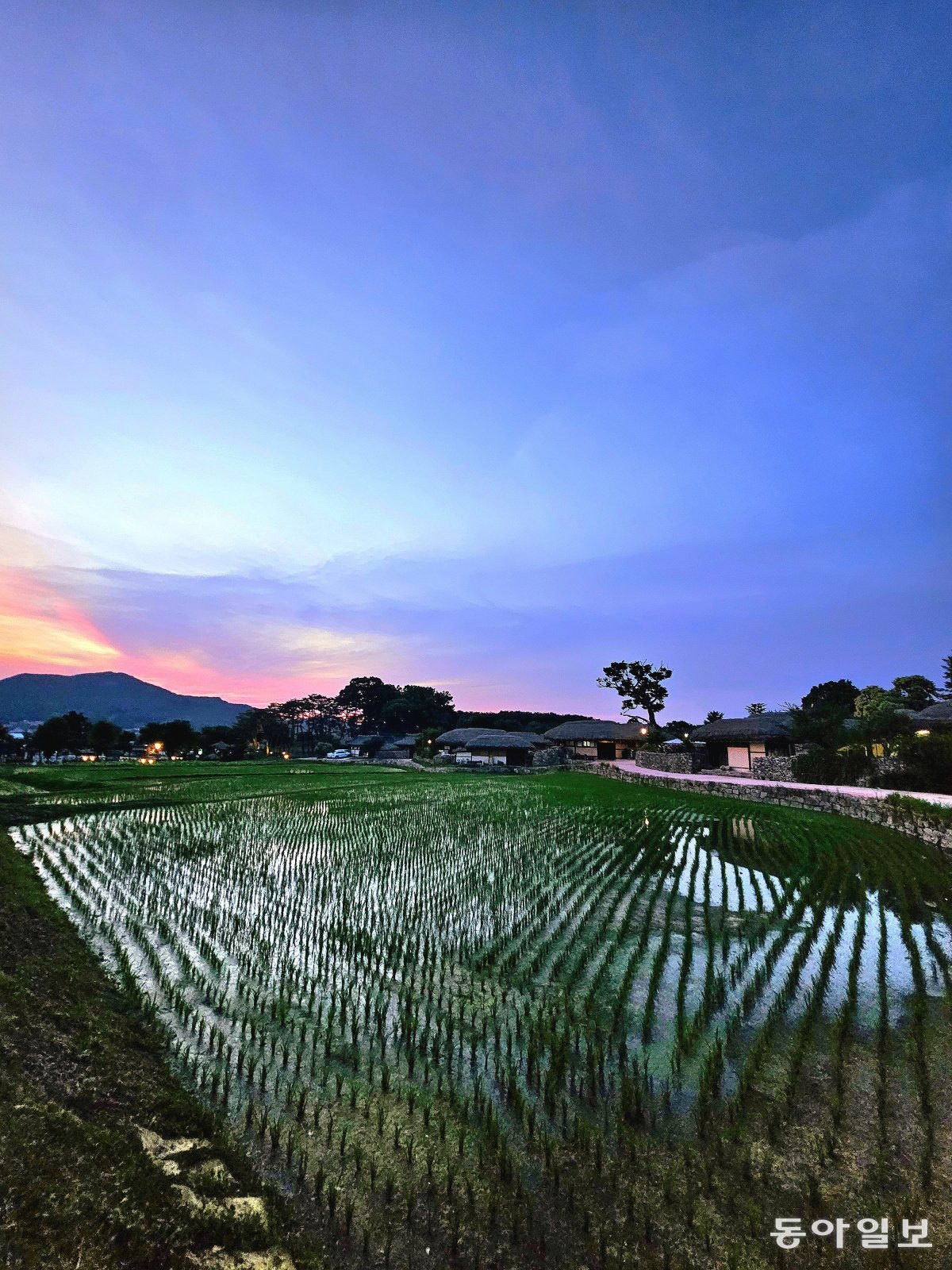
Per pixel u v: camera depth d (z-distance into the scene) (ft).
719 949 42.68
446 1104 25.38
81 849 70.79
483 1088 26.55
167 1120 23.35
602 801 123.75
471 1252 18.49
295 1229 19.16
